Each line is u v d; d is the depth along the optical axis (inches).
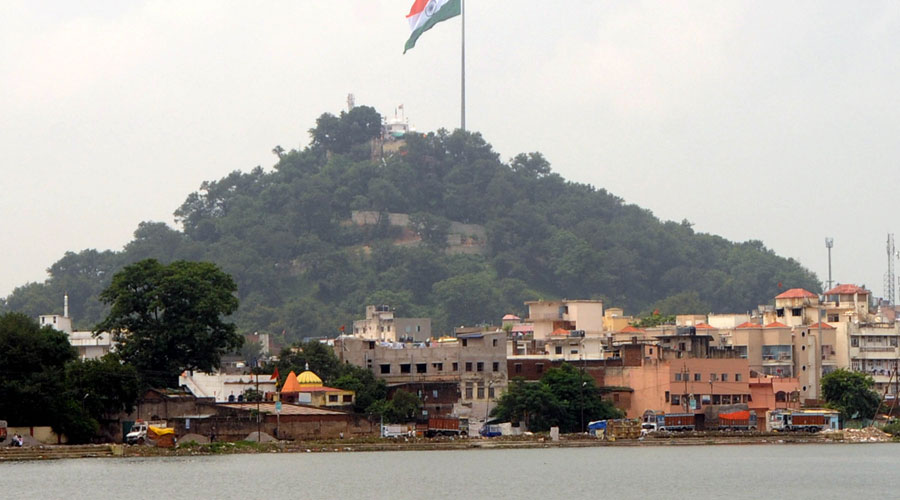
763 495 5236.2
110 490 5022.1
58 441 6550.2
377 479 5610.2
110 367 6766.7
